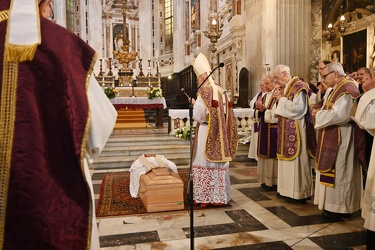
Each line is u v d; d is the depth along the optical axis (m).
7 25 1.27
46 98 1.28
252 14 11.10
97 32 21.23
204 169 4.22
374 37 7.99
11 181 1.21
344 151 3.59
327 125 3.52
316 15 10.18
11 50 1.24
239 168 6.93
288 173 4.38
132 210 4.12
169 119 9.37
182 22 20.72
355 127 3.46
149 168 4.48
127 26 22.06
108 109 1.45
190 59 19.56
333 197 3.66
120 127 12.34
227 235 3.29
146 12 22.42
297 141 4.23
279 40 10.08
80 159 1.27
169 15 22.11
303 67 10.24
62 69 1.28
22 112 1.24
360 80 4.81
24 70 1.26
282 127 4.38
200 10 17.27
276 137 4.86
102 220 3.77
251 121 9.40
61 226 1.27
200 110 4.12
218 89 4.30
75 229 1.29
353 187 3.64
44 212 1.23
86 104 1.31
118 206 4.29
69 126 1.29
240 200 4.53
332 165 3.60
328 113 3.50
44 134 1.27
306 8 10.29
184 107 18.31
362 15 8.37
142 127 12.33
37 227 1.21
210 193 4.21
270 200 4.53
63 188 1.29
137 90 11.73
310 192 4.36
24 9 1.30
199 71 4.26
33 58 1.26
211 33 6.95
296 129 4.25
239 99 11.21
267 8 10.22
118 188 5.26
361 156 3.40
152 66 22.44
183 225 3.59
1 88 1.24
